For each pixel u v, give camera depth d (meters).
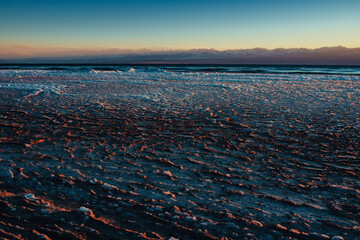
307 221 2.45
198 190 3.03
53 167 3.57
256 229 2.32
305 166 3.76
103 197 2.82
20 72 27.42
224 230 2.30
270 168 3.69
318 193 2.99
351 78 20.94
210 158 4.05
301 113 7.50
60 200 2.74
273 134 5.38
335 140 4.97
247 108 8.32
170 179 3.30
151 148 4.48
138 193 2.93
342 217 2.52
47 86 13.92
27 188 2.98
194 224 2.38
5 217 2.40
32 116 6.80
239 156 4.14
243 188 3.09
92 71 29.17
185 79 20.36
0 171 3.39
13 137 4.95
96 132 5.43
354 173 3.53
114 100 9.66
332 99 10.08
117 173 3.44
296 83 17.03
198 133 5.45
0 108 7.77
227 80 19.33
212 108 8.30
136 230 2.28
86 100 9.57
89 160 3.87
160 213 2.54
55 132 5.37
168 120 6.63
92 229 2.27
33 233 2.19
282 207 2.69
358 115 7.15
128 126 5.98
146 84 16.19
